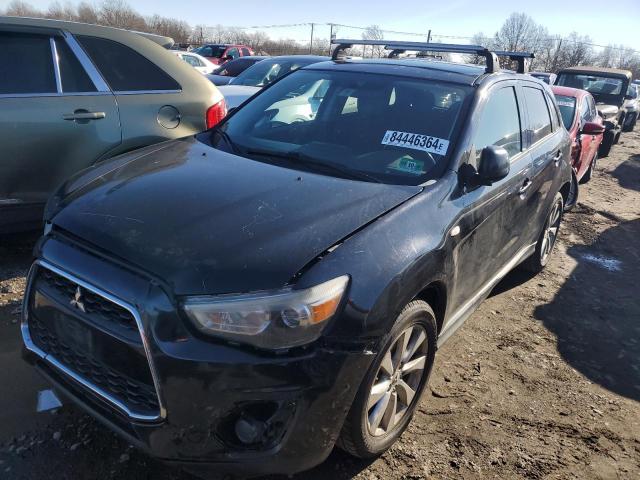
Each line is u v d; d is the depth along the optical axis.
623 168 11.82
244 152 3.14
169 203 2.36
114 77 4.32
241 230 2.18
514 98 3.87
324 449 2.16
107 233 2.18
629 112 19.19
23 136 3.86
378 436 2.49
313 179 2.71
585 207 7.86
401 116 3.21
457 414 3.00
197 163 2.86
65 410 2.72
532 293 4.71
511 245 3.85
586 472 2.68
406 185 2.78
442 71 3.56
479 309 4.30
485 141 3.28
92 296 2.13
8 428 2.57
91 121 4.14
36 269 2.37
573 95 8.04
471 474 2.59
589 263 5.66
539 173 4.07
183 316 1.95
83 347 2.18
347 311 2.08
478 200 3.00
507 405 3.13
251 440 2.04
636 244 6.46
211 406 1.96
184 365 1.93
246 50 23.52
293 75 3.89
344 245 2.20
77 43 4.19
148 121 4.42
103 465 2.42
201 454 2.01
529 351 3.74
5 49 3.88
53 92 4.01
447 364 3.48
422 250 2.42
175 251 2.06
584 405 3.21
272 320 1.96
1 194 3.88
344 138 3.17
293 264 2.05
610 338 4.07
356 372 2.12
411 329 2.50
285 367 1.97
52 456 2.44
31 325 2.45
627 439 2.96
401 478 2.52
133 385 2.06
